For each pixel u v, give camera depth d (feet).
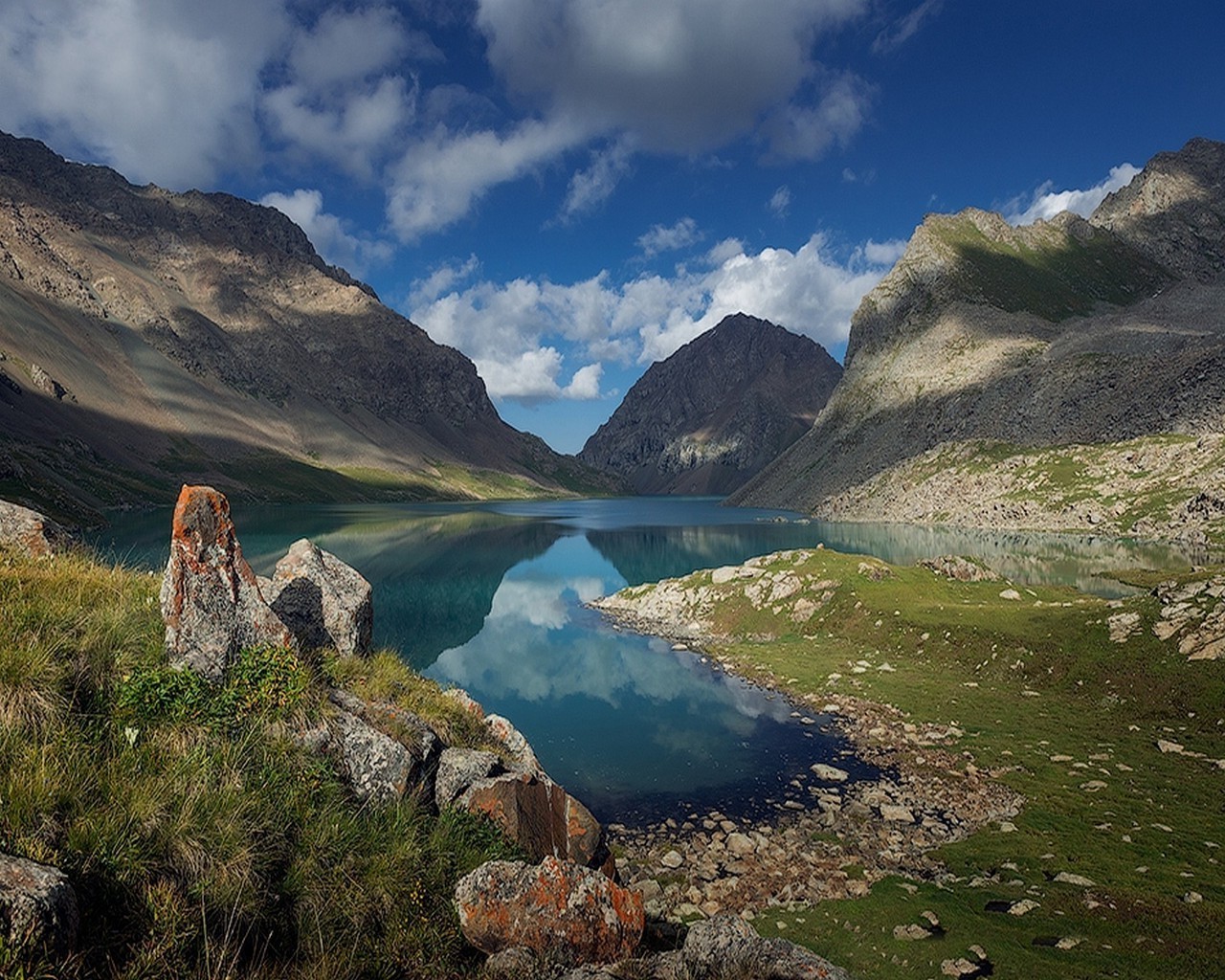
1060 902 56.34
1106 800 79.66
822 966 29.53
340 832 30.30
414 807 35.04
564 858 40.42
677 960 30.07
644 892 62.90
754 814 81.61
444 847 33.58
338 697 39.65
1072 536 428.56
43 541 49.55
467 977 27.25
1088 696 115.85
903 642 154.10
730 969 28.91
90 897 21.35
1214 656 108.47
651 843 74.59
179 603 35.24
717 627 191.52
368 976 25.46
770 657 156.04
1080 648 127.03
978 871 64.85
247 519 586.86
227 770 28.86
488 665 157.99
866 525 590.55
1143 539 393.50
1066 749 96.43
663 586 227.20
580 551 395.14
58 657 29.50
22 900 18.29
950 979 46.01
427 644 178.29
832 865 67.62
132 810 24.34
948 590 182.60
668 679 145.79
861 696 126.41
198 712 31.48
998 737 102.78
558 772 96.48
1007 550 359.05
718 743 107.65
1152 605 127.95
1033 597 178.19
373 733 36.45
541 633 191.93
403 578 290.56
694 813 82.33
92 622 33.71
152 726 29.53
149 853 23.56
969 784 87.35
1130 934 50.24
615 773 96.02
